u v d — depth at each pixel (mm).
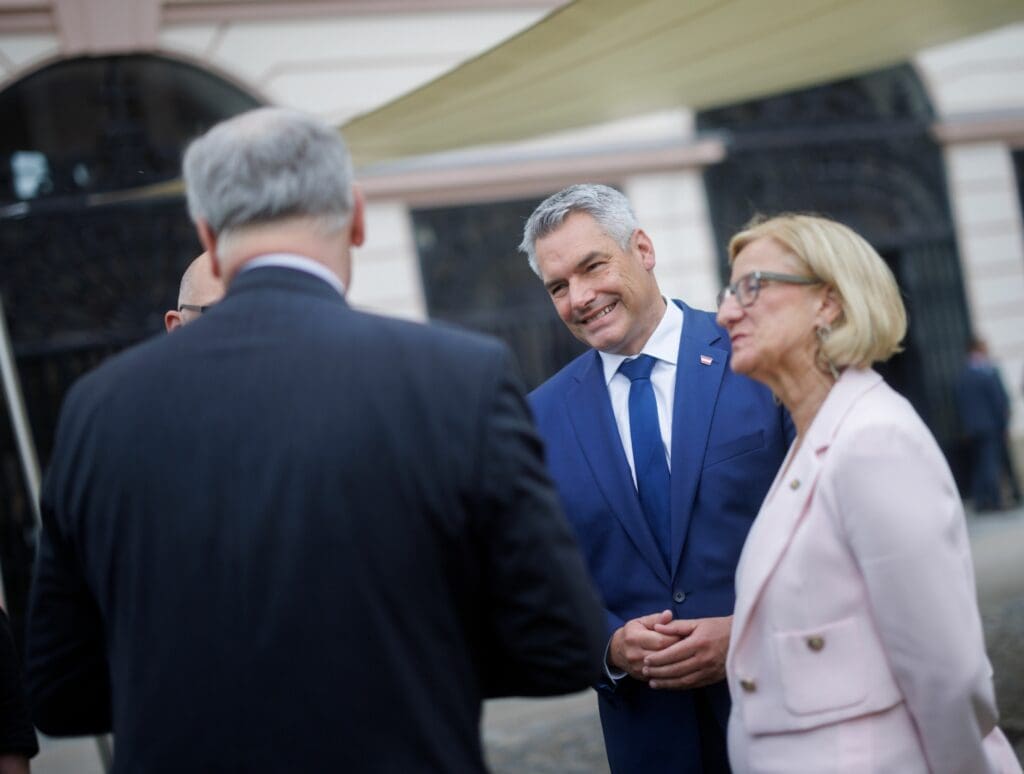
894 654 1665
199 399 1431
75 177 8180
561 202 2363
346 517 1368
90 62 8109
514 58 4328
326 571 1357
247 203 1489
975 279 10469
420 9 8742
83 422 1481
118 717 1418
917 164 10383
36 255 8039
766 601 1753
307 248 1515
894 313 1797
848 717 1683
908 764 1681
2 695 2104
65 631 1570
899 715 1697
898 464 1667
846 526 1687
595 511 2383
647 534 2326
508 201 9180
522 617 1434
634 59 4609
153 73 8344
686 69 4891
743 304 1832
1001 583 6621
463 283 9086
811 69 5273
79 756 5613
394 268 8875
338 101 8609
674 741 2287
